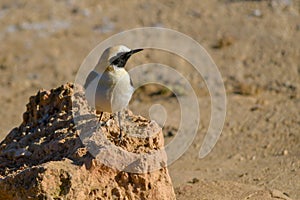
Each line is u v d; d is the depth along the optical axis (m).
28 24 31.28
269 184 15.88
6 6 33.09
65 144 11.97
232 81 25.39
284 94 23.95
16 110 23.78
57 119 13.06
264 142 19.75
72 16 31.84
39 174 10.55
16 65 27.92
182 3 32.62
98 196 10.98
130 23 30.77
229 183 15.25
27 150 12.54
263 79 25.41
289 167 17.23
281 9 31.20
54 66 27.59
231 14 31.09
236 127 21.09
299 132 20.16
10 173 11.63
